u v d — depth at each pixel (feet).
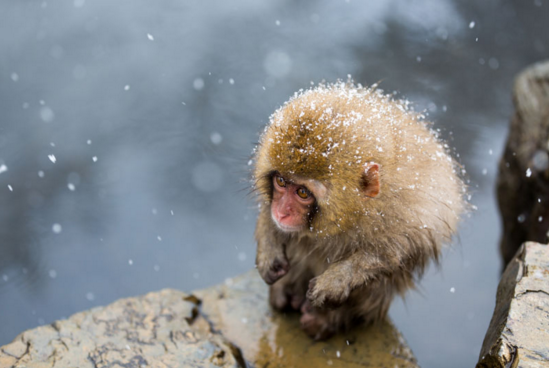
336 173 14.49
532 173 24.38
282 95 50.39
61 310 35.76
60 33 58.13
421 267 17.02
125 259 39.32
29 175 45.80
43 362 14.99
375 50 55.11
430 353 29.71
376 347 17.43
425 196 15.70
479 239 37.86
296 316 18.53
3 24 58.85
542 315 13.48
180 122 49.39
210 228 41.68
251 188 16.75
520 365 12.26
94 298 36.42
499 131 47.42
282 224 15.38
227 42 56.85
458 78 52.31
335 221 14.96
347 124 14.55
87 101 50.93
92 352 15.49
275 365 16.74
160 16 60.13
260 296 19.33
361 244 15.56
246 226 41.78
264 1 61.62
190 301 18.38
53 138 48.73
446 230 16.56
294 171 14.65
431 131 17.88
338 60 54.03
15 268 38.86
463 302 32.83
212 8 61.00
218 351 16.10
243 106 49.96
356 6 59.82
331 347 17.38
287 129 14.65
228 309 18.70
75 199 44.27
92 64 55.01
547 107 26.04
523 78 28.30
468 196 18.34
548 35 57.72
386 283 16.98
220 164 46.29
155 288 36.91
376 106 15.81
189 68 53.52
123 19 60.03
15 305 36.17
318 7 60.54
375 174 14.47
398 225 15.35
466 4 60.64
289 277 18.16
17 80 53.26
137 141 48.34
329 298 15.38
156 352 15.76
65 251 40.11
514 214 26.55
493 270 35.14
